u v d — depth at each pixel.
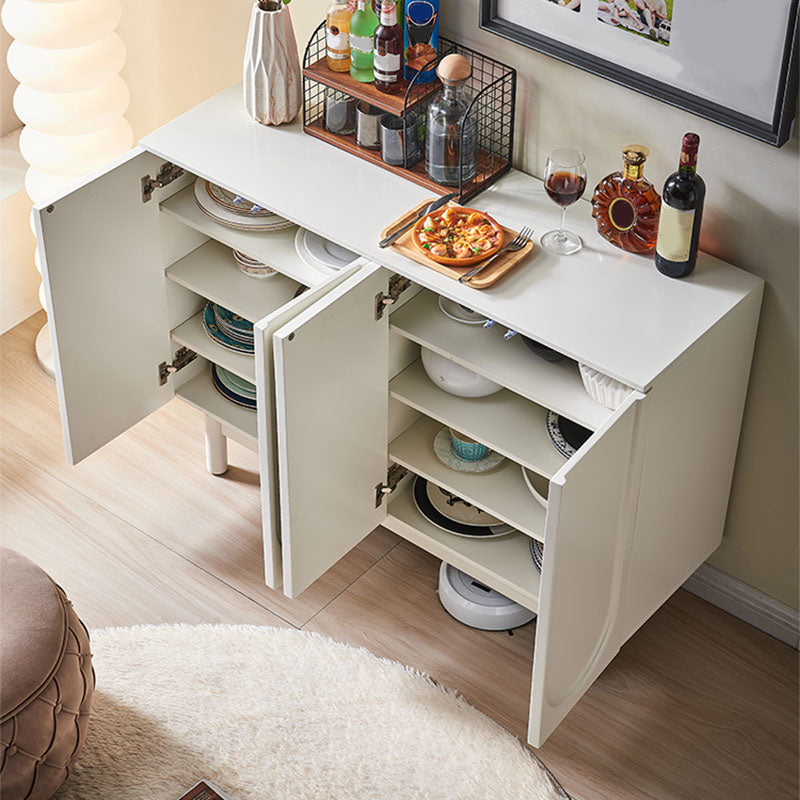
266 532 2.32
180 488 2.86
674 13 2.02
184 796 2.25
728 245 2.19
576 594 2.05
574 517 1.91
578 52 2.18
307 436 2.17
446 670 2.49
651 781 2.31
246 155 2.36
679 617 2.60
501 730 2.38
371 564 2.69
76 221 2.32
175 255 2.55
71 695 2.12
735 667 2.51
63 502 2.81
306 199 2.26
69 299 2.40
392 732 2.36
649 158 2.22
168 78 2.94
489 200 2.31
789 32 1.91
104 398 2.60
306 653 2.50
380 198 2.28
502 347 2.21
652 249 2.18
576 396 2.11
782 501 2.42
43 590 2.15
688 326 2.04
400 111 2.26
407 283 2.23
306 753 2.33
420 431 2.46
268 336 2.06
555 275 2.14
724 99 2.04
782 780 2.32
